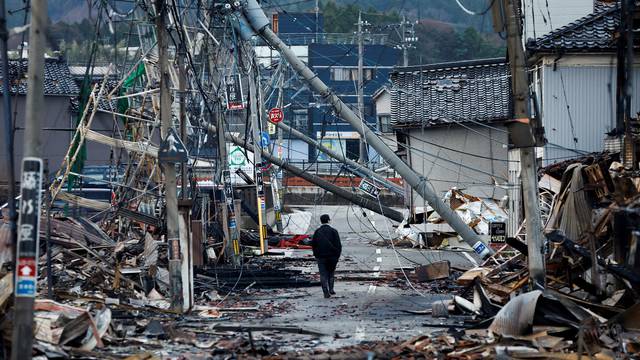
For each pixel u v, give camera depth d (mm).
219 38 67688
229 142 82438
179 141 38938
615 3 77750
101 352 26875
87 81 57531
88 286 42500
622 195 36875
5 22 23312
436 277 52562
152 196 66875
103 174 96188
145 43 64812
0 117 91812
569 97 69312
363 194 107312
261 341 30250
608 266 34219
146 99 75312
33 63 21203
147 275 45188
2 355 24438
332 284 46625
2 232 39531
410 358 26062
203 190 79812
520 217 76750
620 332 29172
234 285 51062
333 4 174625
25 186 20969
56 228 52875
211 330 33125
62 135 105938
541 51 68250
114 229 68500
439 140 92750
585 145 69375
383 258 72562
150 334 30703
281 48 54938
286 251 78562
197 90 63594
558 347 27141
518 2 35438
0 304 24828
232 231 65125
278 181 129625
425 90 93938
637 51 63594
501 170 90062
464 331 30297
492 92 90438
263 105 86312
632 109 65375
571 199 40969
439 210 55719
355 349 27484
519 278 39656
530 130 34906
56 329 27219
